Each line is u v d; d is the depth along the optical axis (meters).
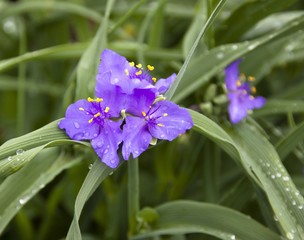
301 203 0.36
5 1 0.63
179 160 0.47
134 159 0.36
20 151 0.34
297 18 0.39
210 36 0.41
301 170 0.46
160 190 0.47
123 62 0.34
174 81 0.34
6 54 0.58
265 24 0.46
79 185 0.42
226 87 0.40
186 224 0.38
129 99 0.34
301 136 0.38
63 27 0.56
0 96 0.57
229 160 0.47
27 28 0.56
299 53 0.49
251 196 0.41
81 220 0.44
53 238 0.45
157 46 0.48
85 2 0.58
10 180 0.37
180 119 0.34
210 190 0.43
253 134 0.39
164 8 0.49
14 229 0.46
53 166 0.38
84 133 0.34
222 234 0.37
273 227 0.38
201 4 0.47
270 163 0.37
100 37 0.40
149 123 0.34
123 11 0.55
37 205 0.45
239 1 0.54
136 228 0.39
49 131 0.34
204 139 0.43
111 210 0.44
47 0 0.58
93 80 0.38
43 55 0.43
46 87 0.53
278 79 0.55
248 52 0.40
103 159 0.33
